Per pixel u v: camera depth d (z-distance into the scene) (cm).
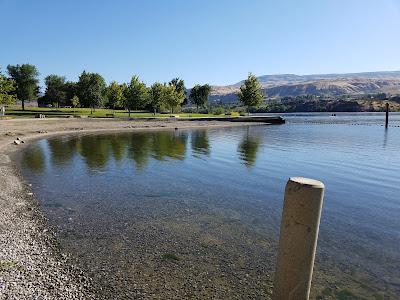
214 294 744
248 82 9169
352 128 6975
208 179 1986
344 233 1148
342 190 1784
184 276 820
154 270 848
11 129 4850
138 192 1641
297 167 2455
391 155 3089
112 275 816
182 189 1723
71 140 4256
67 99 12462
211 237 1077
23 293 696
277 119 8900
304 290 396
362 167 2481
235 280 808
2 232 1041
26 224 1141
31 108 10506
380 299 747
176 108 10906
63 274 808
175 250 970
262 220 1254
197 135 5178
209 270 855
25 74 9881
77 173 2097
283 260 397
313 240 385
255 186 1822
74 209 1341
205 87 12875
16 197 1479
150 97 8756
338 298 747
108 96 9875
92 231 1105
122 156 2872
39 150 3200
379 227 1212
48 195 1546
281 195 1631
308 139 4584
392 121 9844
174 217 1269
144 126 6569
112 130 5919
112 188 1714
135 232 1105
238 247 1002
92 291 739
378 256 965
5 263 819
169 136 4975
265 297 738
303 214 377
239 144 3922
